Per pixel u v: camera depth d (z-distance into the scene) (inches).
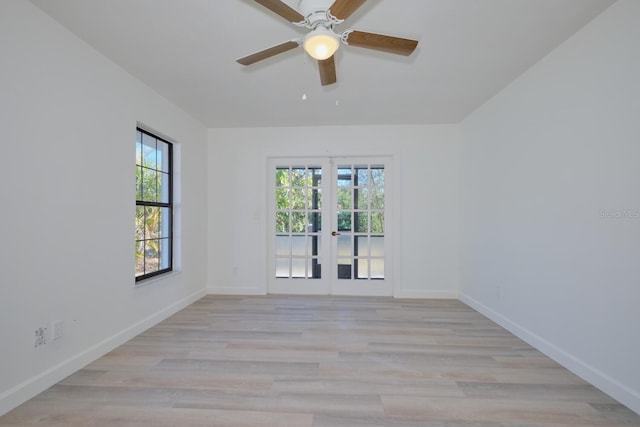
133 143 110.1
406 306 148.6
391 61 100.0
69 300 83.6
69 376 82.4
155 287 123.6
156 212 133.3
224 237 171.8
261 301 156.8
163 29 83.4
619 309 73.0
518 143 111.8
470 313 138.1
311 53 69.4
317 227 173.8
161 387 77.6
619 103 73.2
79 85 87.1
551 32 85.0
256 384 79.2
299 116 152.9
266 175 171.8
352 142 167.6
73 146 85.1
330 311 140.3
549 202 96.1
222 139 172.2
